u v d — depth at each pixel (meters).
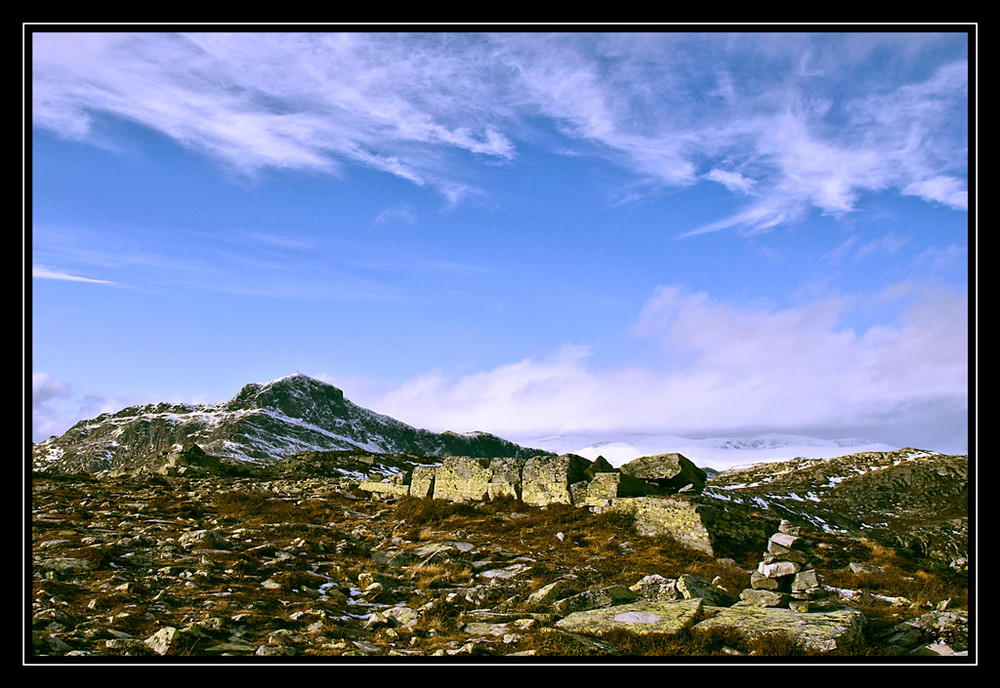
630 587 18.75
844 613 15.25
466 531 29.80
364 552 27.12
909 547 25.09
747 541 25.53
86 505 34.50
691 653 13.16
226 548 25.11
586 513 30.00
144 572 20.56
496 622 16.12
